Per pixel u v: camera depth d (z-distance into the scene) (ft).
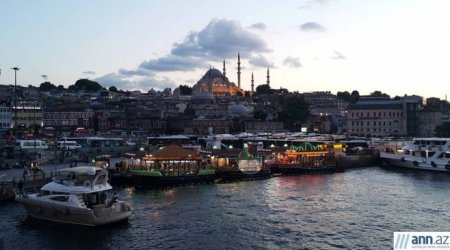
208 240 203.41
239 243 199.52
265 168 407.03
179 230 218.18
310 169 439.63
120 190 321.93
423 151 474.08
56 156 408.05
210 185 351.87
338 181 385.09
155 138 593.01
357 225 229.86
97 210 218.59
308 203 282.77
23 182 273.54
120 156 513.04
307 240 204.44
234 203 279.90
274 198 298.56
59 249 190.08
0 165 346.74
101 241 200.23
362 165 522.47
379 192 325.62
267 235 211.61
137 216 243.40
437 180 392.27
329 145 554.46
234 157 408.67
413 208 269.44
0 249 173.99
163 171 341.00
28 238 202.39
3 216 234.99
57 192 226.38
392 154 503.20
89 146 537.65
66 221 222.89
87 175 228.22
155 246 195.00
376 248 193.57
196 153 366.22
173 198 293.43
